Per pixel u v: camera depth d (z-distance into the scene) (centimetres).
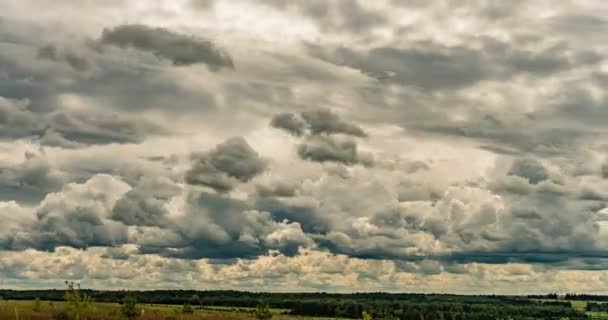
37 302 12406
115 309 13612
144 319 13175
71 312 11112
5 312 11494
